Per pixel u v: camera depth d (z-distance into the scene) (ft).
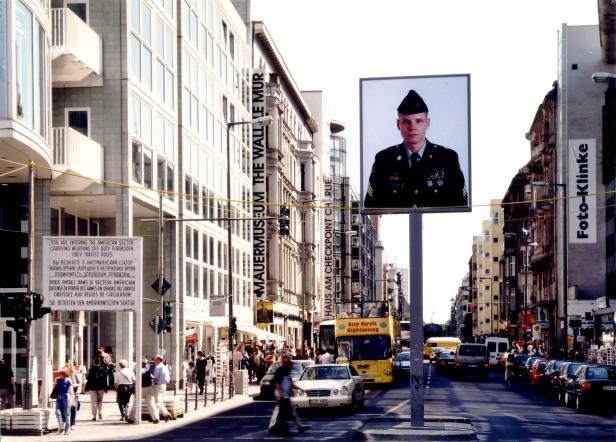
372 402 123.85
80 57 122.01
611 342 197.16
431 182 80.74
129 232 131.34
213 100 194.08
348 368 108.68
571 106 270.05
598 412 110.22
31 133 94.38
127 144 132.36
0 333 112.98
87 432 82.28
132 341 134.82
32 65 95.76
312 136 385.09
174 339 160.56
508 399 134.82
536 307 326.24
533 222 346.54
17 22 90.02
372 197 81.41
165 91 156.35
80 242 87.20
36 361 112.68
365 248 518.78
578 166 238.48
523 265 404.36
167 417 94.79
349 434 78.84
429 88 81.20
